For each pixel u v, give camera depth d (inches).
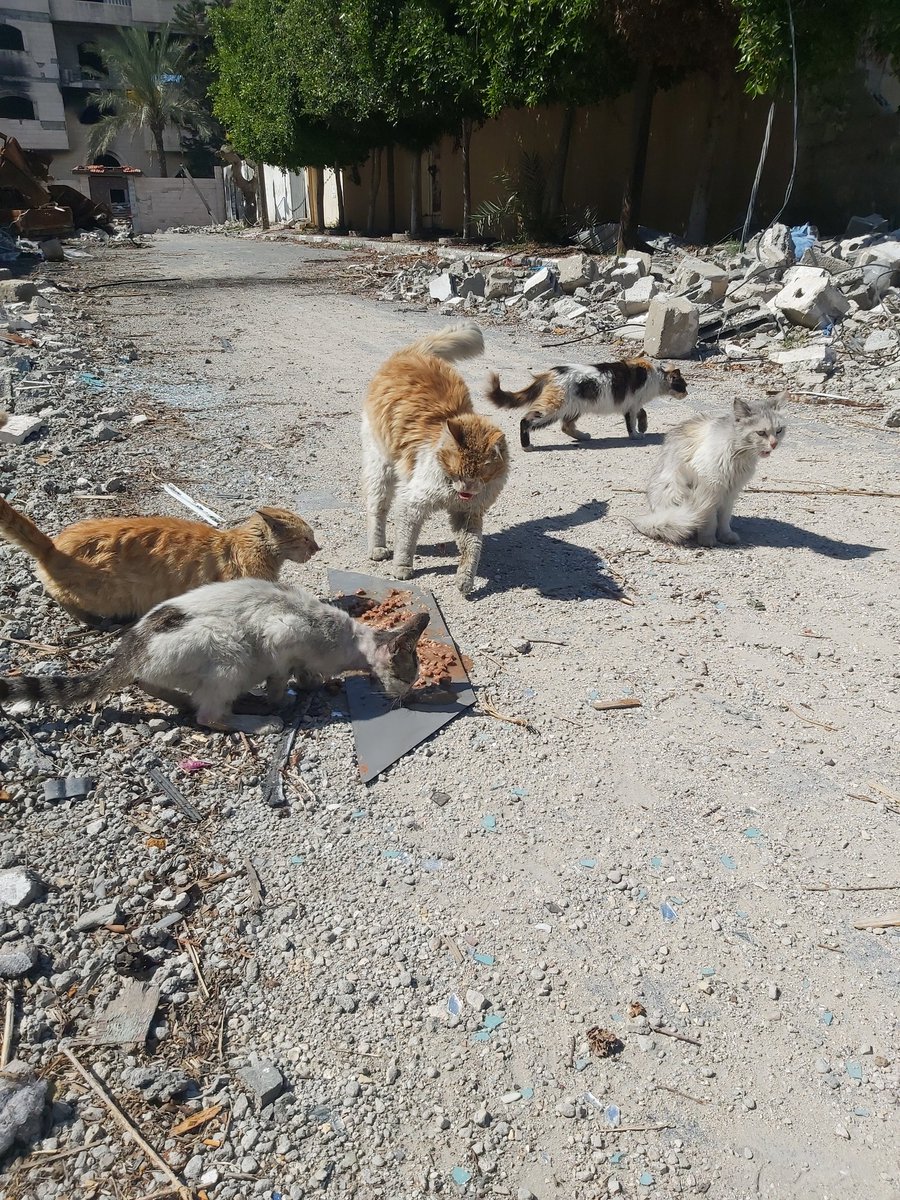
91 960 33.5
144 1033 31.1
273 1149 28.0
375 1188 27.0
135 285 210.7
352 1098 29.6
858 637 57.9
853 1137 28.9
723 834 41.1
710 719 49.4
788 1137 28.9
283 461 87.0
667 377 106.0
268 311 175.2
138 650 43.6
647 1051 31.5
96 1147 27.7
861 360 126.8
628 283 172.6
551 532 74.3
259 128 339.0
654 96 217.5
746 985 34.0
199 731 46.6
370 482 66.6
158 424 96.3
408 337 149.9
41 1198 26.3
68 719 46.3
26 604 56.2
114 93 576.4
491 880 38.3
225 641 44.4
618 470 91.3
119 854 38.4
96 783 42.1
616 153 243.1
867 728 48.7
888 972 34.7
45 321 146.4
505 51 193.0
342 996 33.0
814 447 96.8
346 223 388.2
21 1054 30.4
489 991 33.5
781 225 163.2
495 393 97.1
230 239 390.3
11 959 32.9
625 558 69.3
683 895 37.8
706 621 59.8
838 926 36.6
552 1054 31.4
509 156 282.0
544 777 44.5
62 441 86.7
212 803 41.8
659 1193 27.2
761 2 151.6
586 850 40.0
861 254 150.3
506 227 263.1
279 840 39.9
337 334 152.3
